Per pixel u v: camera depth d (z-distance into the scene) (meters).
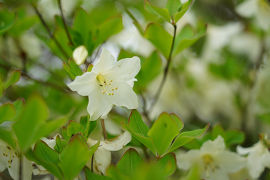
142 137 0.47
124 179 0.45
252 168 0.55
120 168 0.47
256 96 0.68
